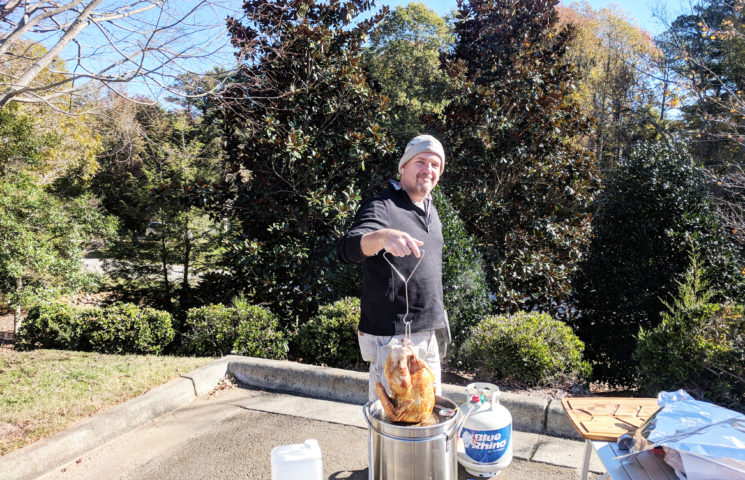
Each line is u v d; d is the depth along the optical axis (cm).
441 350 256
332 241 696
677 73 1494
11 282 834
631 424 226
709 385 396
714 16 1711
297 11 710
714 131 1483
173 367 458
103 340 579
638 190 716
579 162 738
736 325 387
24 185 861
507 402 359
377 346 233
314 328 552
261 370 455
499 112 736
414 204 239
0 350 609
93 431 331
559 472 293
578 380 466
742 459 160
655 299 690
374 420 189
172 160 1026
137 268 1066
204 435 350
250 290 732
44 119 1061
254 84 633
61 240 902
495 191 754
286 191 705
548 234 720
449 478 188
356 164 734
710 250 636
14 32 425
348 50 744
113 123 621
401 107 806
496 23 835
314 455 197
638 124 1958
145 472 299
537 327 468
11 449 298
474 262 576
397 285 227
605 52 2148
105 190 1394
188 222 1056
